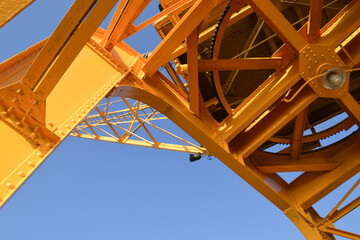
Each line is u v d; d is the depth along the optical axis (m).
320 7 5.41
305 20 8.52
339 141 8.09
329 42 5.82
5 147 2.99
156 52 5.97
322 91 6.04
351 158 7.42
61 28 3.11
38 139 3.29
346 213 7.66
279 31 5.73
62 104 4.34
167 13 7.46
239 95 9.82
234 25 8.55
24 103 3.16
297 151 7.92
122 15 6.36
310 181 7.79
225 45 9.06
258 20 8.33
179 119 6.72
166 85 7.33
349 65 6.00
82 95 4.88
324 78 5.58
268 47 9.11
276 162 8.00
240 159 7.05
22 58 4.69
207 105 9.41
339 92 6.12
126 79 6.32
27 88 3.13
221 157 6.86
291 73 6.23
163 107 6.62
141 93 6.26
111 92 5.79
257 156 8.04
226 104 7.05
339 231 7.52
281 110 6.89
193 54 5.99
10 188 2.77
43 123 3.32
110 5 3.25
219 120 9.68
